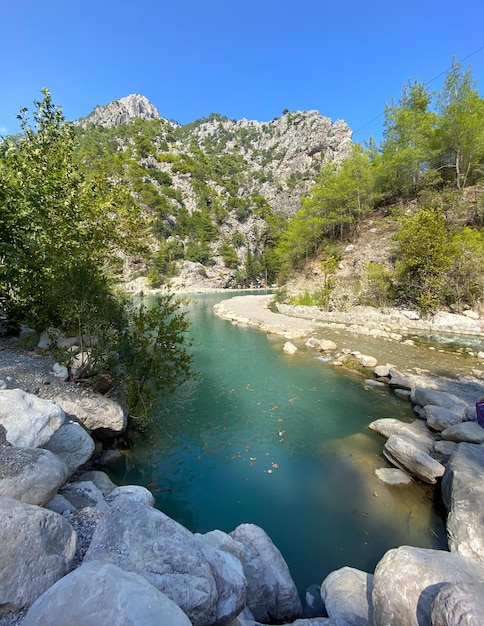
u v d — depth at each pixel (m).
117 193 11.17
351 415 8.75
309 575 4.14
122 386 7.59
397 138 31.86
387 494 5.66
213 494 5.66
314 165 110.94
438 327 18.31
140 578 2.11
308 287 31.75
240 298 39.72
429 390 8.95
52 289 6.81
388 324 19.77
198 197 86.81
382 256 26.50
